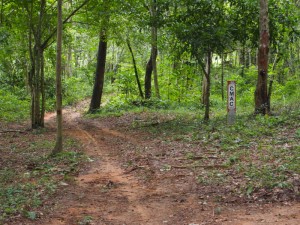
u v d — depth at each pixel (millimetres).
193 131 13070
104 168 9516
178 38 14047
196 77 26234
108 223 5848
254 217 5668
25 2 15469
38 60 17062
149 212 6266
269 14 14477
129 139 13539
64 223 5867
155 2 15586
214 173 7883
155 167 9008
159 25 14789
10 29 18250
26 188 7582
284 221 5422
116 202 6859
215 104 25016
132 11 16188
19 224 5723
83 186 7945
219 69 32969
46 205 6672
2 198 6832
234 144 10117
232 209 6070
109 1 16141
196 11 14094
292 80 24141
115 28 18156
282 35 15203
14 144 13297
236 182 7148
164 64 26812
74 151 11516
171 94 26609
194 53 14195
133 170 9055
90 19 17375
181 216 5977
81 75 46219
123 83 28922
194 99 26516
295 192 6324
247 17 14531
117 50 42156
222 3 14352
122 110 23328
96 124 19078
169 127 14891
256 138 10516
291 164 7535
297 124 11500
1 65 34469
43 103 17781
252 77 27797
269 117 12781
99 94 25297
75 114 26359
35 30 17719
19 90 34031
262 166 7770
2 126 18562
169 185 7637
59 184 8008
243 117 14086
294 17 14648
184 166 8727
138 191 7461
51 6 16922
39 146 12680
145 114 20469
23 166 9781
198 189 7160
